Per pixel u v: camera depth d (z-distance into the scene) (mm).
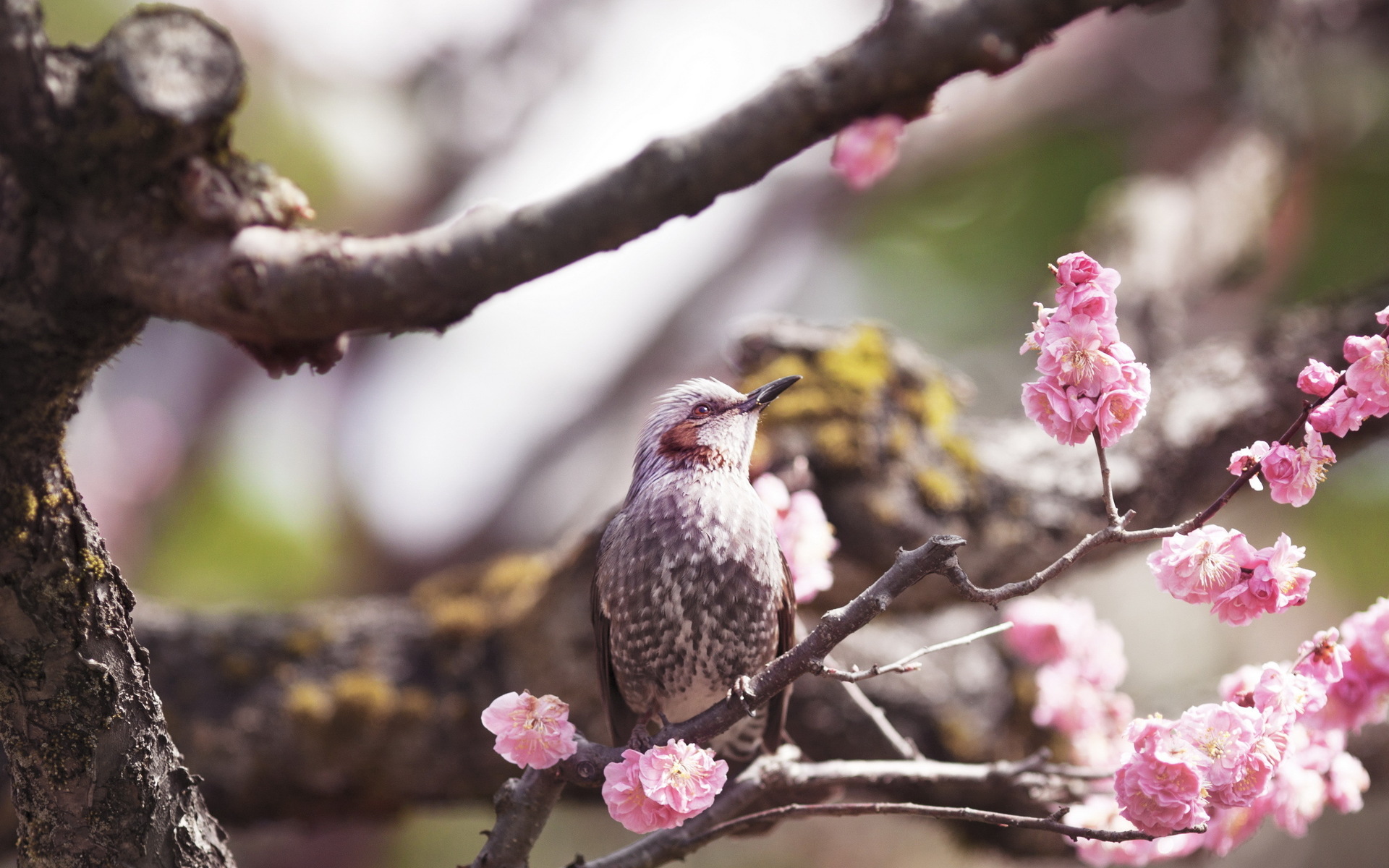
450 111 15539
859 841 15391
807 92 3213
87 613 3842
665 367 16031
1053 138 15805
